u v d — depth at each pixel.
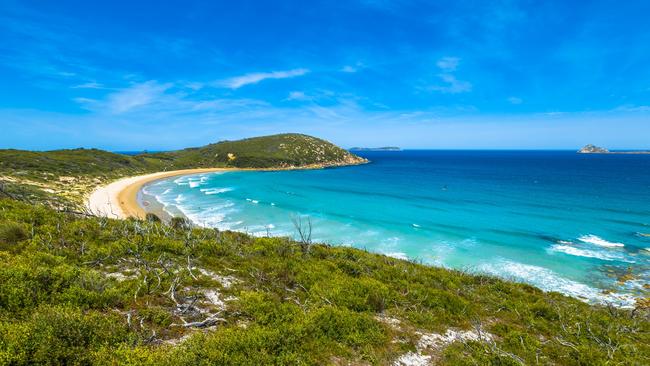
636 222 41.34
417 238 36.62
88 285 8.11
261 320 8.37
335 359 7.55
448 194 66.69
